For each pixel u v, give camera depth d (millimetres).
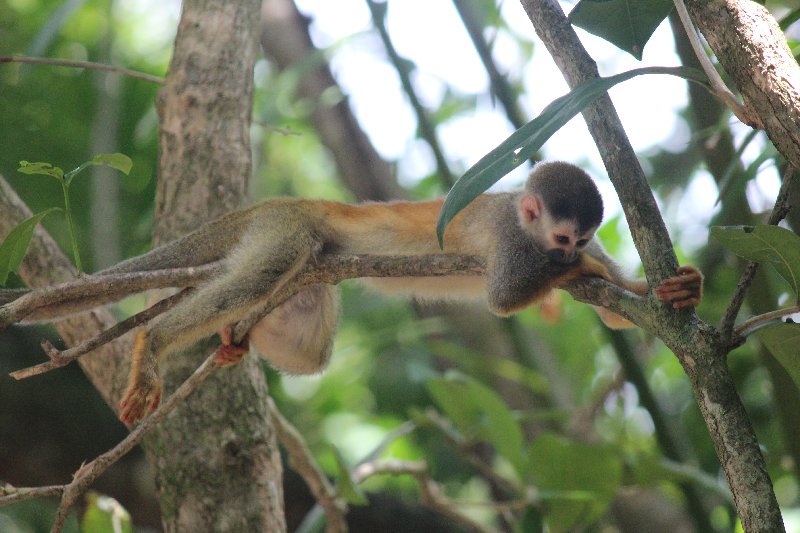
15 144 16516
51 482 14320
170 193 10766
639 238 6562
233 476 9633
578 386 18422
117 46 18969
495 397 11461
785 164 8664
